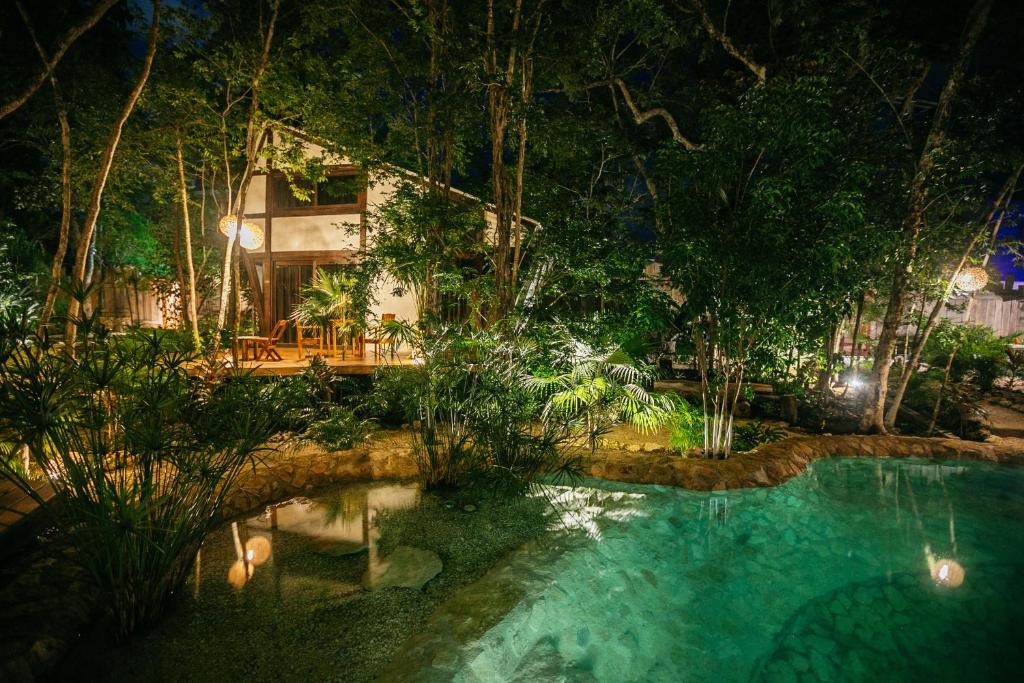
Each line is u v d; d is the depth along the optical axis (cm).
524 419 529
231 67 717
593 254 717
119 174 862
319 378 608
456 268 729
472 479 497
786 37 934
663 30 879
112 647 251
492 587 317
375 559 356
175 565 290
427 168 898
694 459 588
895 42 728
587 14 784
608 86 1188
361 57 802
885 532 469
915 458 654
